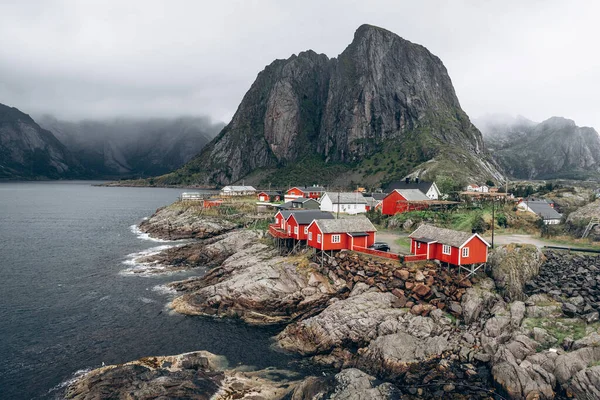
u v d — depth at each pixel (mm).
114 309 51156
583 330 35562
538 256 48906
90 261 75438
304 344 41062
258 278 51812
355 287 48562
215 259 73812
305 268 53844
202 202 127188
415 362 35156
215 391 32094
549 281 45719
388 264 48781
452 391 31359
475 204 82625
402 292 45031
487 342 36000
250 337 43688
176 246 86125
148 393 31328
